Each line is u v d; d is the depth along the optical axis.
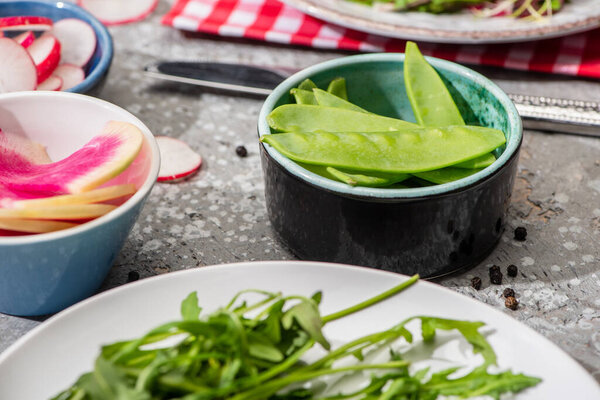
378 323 0.46
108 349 0.42
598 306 0.50
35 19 0.60
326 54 0.66
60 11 0.62
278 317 0.43
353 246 0.49
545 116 0.58
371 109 0.56
